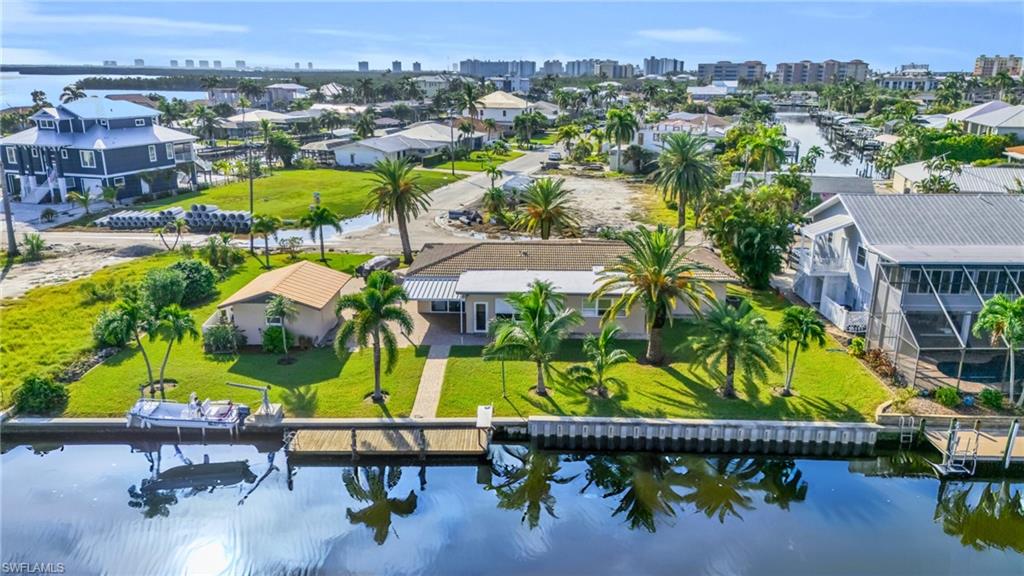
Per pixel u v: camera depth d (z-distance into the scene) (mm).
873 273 44469
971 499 31000
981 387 36469
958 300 40750
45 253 61938
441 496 30422
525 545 26875
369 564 25625
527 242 51438
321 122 155750
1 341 41844
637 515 29047
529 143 149125
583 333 43562
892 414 33375
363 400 35281
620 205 84750
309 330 41875
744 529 28047
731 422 33000
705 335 37031
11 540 26594
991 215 46312
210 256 57000
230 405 33844
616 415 33938
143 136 89625
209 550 26125
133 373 38188
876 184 99938
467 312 43438
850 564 26062
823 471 32594
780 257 52656
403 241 60250
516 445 33656
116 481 30844
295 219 75812
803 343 35000
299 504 29453
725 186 85062
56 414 34000
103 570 25312
